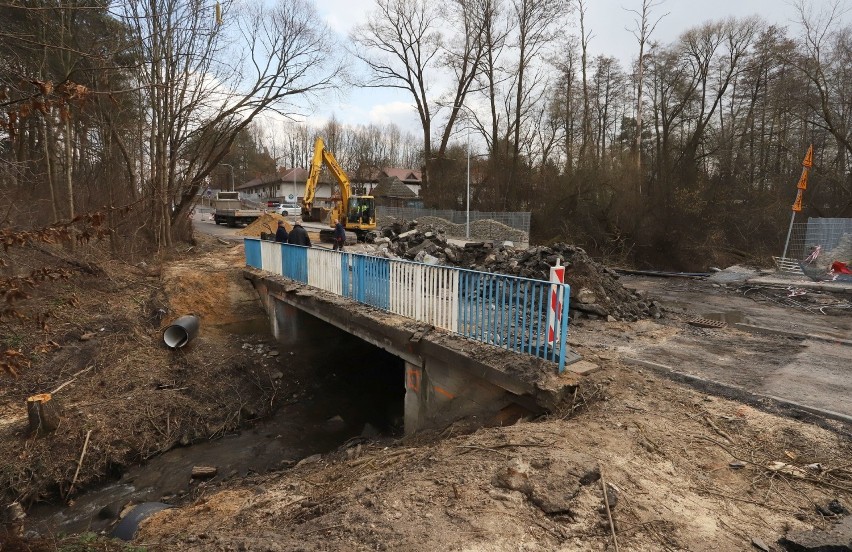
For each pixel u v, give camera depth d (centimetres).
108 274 1404
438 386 731
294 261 1241
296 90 2145
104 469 774
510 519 317
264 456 847
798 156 2661
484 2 2995
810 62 2302
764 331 866
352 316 890
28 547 384
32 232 335
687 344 771
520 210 2984
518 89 3006
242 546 312
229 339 1283
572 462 379
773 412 504
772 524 322
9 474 708
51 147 1508
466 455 427
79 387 916
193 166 2225
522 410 597
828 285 1263
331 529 321
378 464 505
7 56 679
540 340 614
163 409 927
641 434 447
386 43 3300
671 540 301
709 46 2781
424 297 781
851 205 2394
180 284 1421
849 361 680
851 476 382
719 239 2369
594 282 1021
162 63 1855
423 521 317
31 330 991
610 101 3444
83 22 1342
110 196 1802
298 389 1132
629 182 2553
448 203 3419
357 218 2464
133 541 425
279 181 7138
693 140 2677
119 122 1794
